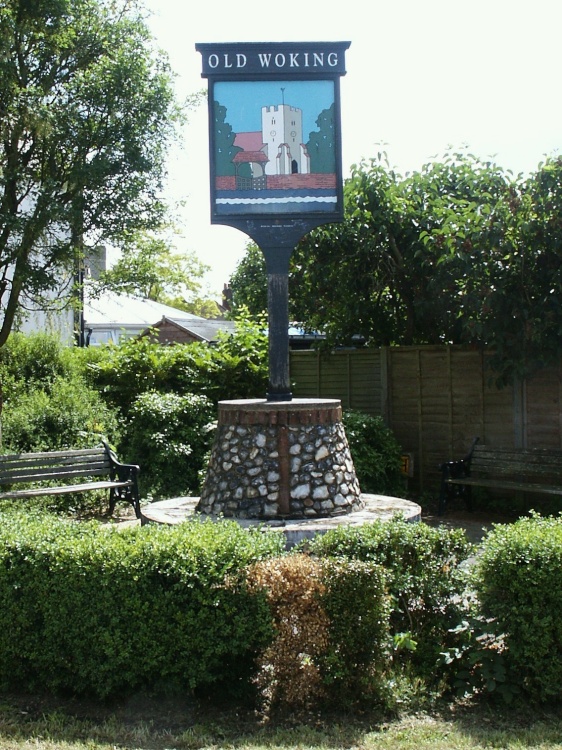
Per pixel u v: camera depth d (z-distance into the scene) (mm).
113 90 9555
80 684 4441
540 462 9414
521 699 4359
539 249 9008
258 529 5484
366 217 10672
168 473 10844
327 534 4996
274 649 4266
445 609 4805
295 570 4320
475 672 4496
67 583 4434
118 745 3861
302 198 7520
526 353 9273
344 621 4273
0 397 10500
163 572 4348
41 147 9719
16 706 4395
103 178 9484
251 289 15047
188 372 12398
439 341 11758
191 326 23484
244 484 7102
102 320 21625
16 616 4543
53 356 12859
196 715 4254
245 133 7504
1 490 9398
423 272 10805
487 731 4004
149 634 4312
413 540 4891
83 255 10086
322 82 7543
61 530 4922
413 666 4625
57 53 9852
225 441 7344
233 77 7480
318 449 7207
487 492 10281
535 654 4305
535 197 9148
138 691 4445
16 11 9570
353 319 11680
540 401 9820
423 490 11000
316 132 7527
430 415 10938
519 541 4488
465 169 11070
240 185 7500
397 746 3816
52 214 9023
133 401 12289
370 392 11625
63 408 11078
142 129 9766
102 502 10062
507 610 4410
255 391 12570
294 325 13344
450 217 9555
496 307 9242
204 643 4266
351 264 11164
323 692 4297
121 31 10023
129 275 10781
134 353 12625
